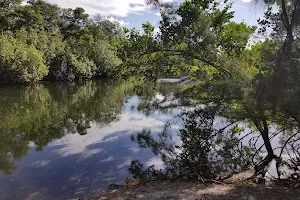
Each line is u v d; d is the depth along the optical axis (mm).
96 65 49594
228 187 5906
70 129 13234
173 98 6898
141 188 6457
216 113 5812
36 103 21656
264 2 4434
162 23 7262
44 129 13227
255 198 4930
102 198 5965
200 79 7180
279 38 4516
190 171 7000
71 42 50531
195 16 7012
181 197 5391
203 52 7445
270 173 6934
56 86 35719
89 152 9688
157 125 13188
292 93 4082
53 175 7668
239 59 6801
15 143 10906
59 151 9820
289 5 4496
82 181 7258
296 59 3934
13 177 7523
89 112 17641
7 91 28969
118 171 7898
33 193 6562
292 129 5422
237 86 5148
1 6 48156
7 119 15578
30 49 35812
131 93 27344
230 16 7578
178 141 9695
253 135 9430
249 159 6980
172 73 8602
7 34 39469
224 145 7004
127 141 10859
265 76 4469
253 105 4855
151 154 9172
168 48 7996
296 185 5852
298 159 6184
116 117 15711
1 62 32594
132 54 8164
